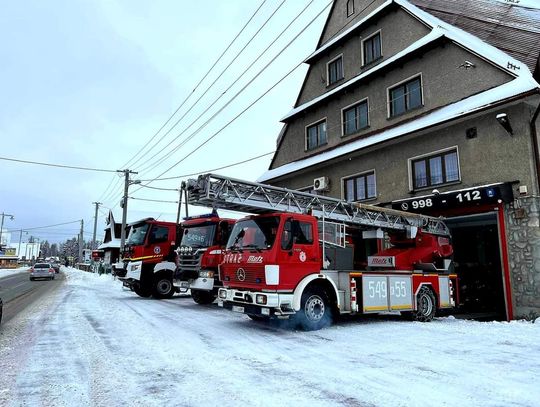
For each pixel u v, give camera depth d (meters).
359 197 16.61
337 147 18.20
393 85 16.02
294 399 4.16
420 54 14.85
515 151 11.29
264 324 9.24
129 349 6.49
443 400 4.15
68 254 134.88
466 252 16.17
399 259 10.90
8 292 19.92
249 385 4.62
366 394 4.32
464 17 15.45
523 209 10.95
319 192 18.22
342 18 20.27
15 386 4.58
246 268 8.51
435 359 5.92
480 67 12.80
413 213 12.35
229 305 8.82
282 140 22.67
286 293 8.11
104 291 20.25
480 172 12.11
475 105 11.93
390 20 16.95
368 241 12.18
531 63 11.64
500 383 4.73
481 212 11.94
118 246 45.19
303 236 8.62
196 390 4.45
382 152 15.59
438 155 13.62
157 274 15.70
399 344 7.04
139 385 4.62
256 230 8.73
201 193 8.61
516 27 13.91
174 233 16.36
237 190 8.97
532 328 8.94
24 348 6.54
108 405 3.99
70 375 5.02
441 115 13.07
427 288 10.73
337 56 19.61
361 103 17.61
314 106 19.86
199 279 12.65
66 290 20.91
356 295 9.11
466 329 8.80
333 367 5.43
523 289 10.84
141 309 12.09
